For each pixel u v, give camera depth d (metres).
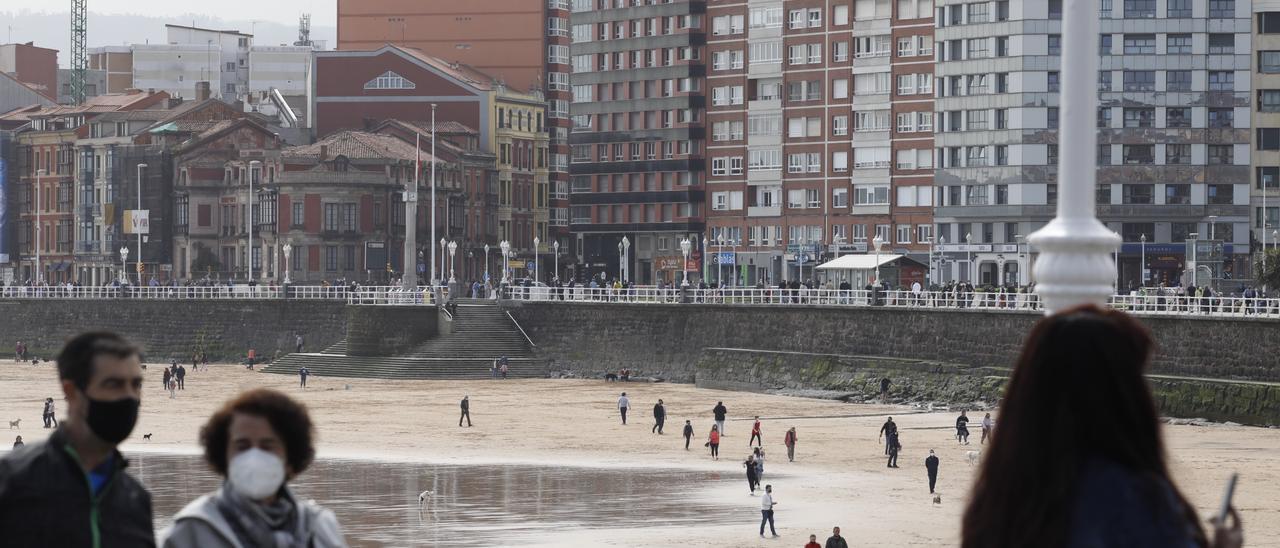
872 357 110.81
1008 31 161.25
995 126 162.62
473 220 194.75
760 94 183.25
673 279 191.00
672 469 75.69
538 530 57.06
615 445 85.56
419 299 136.62
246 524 9.95
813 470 74.88
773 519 55.91
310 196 180.00
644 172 192.38
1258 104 160.50
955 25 165.00
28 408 108.50
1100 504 7.59
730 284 185.62
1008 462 7.89
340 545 10.34
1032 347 8.03
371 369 131.62
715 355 122.06
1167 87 159.38
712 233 187.88
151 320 153.12
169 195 193.38
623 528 57.53
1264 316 89.00
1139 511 7.54
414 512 61.72
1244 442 80.69
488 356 131.50
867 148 174.25
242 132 193.62
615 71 194.25
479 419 98.56
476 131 198.88
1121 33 159.75
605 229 196.25
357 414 101.50
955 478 72.00
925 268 133.25
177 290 154.62
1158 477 7.69
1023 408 7.92
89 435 9.68
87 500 9.51
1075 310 8.16
